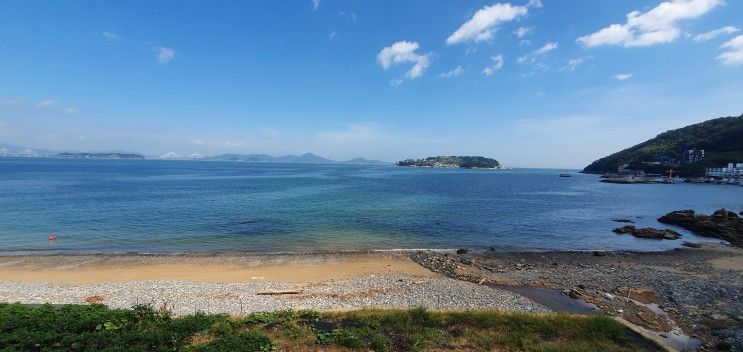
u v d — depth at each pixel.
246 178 148.50
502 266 30.91
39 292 22.94
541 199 86.94
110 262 31.12
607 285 25.72
